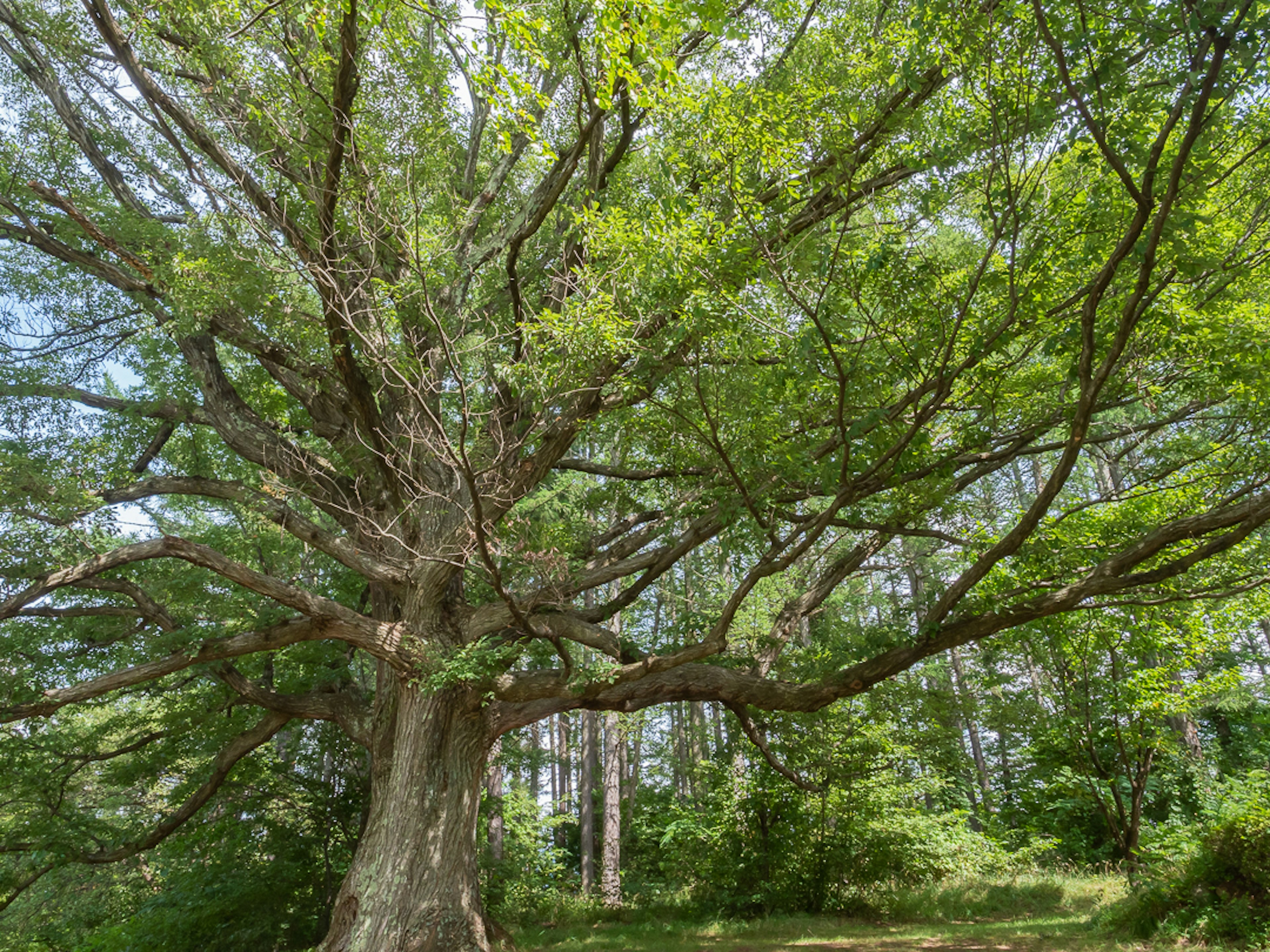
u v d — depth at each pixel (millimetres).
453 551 9570
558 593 8633
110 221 9461
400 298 8477
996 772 24422
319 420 11180
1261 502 6453
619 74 5395
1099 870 15375
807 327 6672
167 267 8484
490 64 5078
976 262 7887
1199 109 4109
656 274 6773
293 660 13055
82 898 15078
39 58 9766
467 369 9984
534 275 10617
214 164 9258
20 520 9078
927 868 14719
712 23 5387
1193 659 11469
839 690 8680
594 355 7059
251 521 11750
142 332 12047
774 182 6938
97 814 18594
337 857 14039
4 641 10078
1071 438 5918
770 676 12445
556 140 10359
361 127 8141
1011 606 7754
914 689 13805
